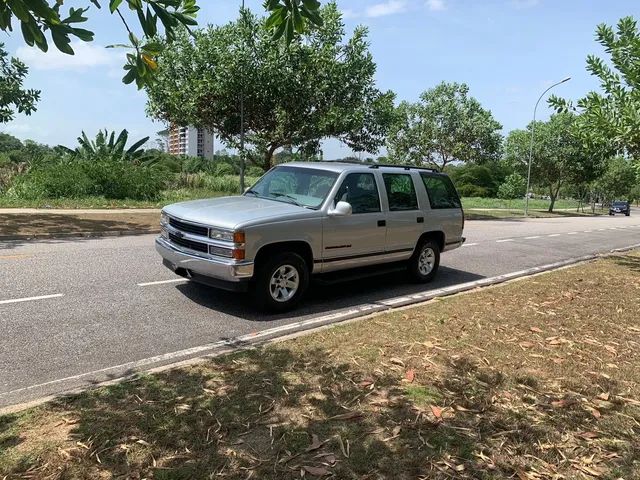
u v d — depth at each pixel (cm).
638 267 1102
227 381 412
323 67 1942
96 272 813
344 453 319
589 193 7312
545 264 1167
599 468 322
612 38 985
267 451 316
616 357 513
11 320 561
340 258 700
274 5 293
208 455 308
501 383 437
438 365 467
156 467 294
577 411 394
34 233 1205
